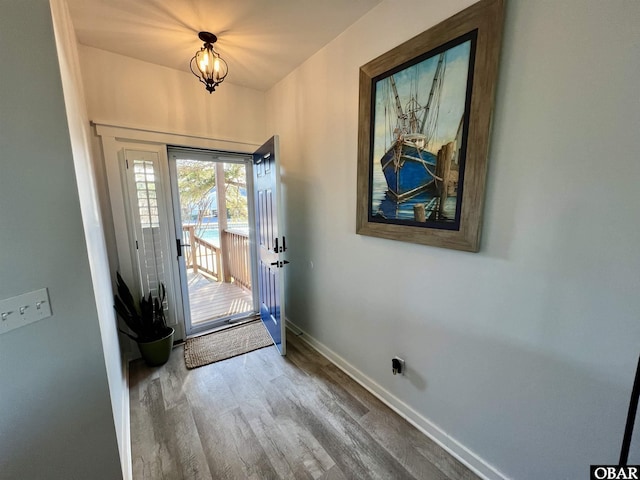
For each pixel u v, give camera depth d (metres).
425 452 1.46
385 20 1.52
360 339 1.99
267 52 2.08
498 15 1.02
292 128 2.48
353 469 1.36
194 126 2.49
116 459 1.07
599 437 0.97
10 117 0.77
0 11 0.74
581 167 0.92
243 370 2.18
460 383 1.38
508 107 1.06
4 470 0.83
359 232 1.81
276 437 1.54
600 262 0.91
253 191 3.06
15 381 0.82
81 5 1.53
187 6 1.56
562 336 1.02
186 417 1.69
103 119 2.08
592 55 0.86
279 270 2.30
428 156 1.34
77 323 0.94
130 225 2.27
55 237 0.88
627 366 0.88
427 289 1.48
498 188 1.13
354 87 1.78
